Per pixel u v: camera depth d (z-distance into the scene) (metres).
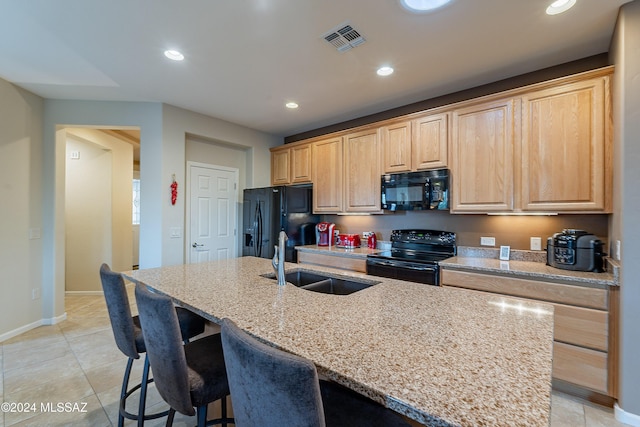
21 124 3.10
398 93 3.17
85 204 4.63
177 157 3.60
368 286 1.84
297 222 4.07
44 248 3.35
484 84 2.95
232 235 4.48
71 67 2.63
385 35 2.13
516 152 2.53
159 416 1.66
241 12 1.89
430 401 0.66
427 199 2.97
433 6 1.83
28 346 2.82
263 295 1.51
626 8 1.81
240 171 4.59
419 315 1.22
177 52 2.38
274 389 0.66
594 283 1.96
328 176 3.93
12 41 2.22
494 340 0.99
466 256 3.08
